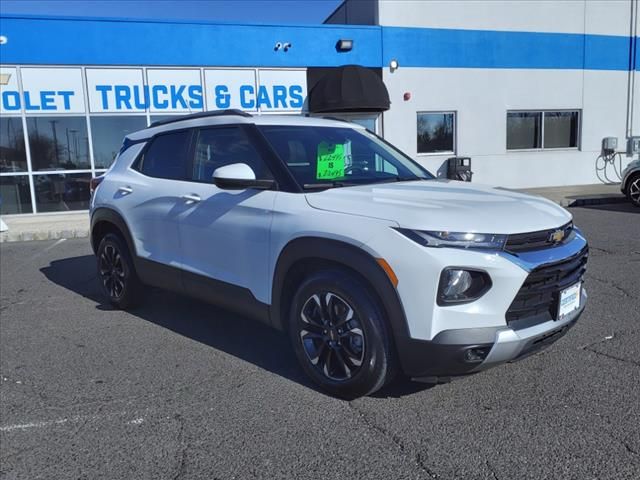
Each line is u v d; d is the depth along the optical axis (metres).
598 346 4.23
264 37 14.33
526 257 3.03
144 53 13.59
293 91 14.79
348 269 3.31
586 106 17.62
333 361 3.46
